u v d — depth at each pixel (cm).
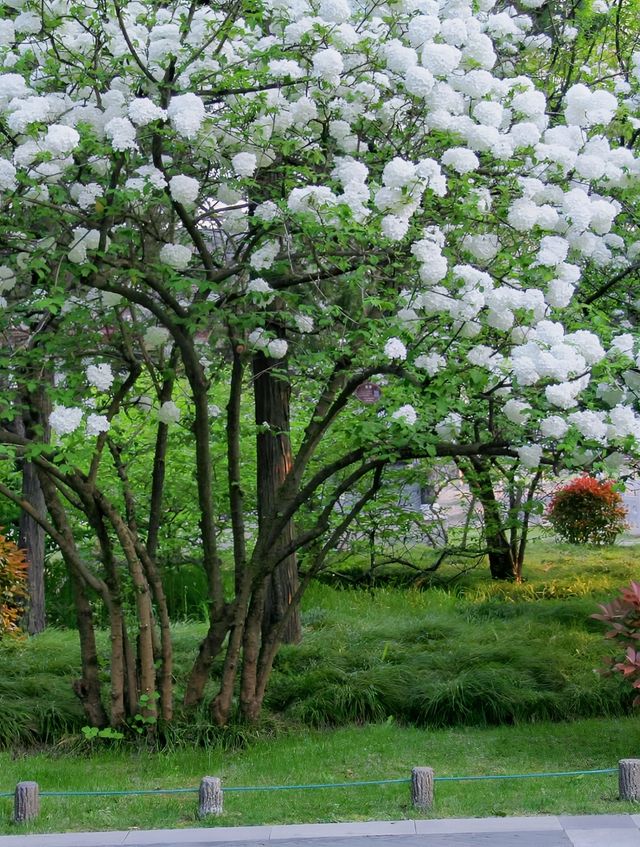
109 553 630
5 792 538
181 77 557
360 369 626
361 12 606
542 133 614
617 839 432
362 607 1016
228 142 568
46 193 538
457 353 543
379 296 595
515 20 710
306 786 520
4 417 537
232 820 488
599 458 529
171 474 1032
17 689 691
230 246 662
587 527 1302
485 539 1170
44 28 535
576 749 609
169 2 586
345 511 1158
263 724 658
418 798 496
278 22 573
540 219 545
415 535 1187
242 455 1052
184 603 1021
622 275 643
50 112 525
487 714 680
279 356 595
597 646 783
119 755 616
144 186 516
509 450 559
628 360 495
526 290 538
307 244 555
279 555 645
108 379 539
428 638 849
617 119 662
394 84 580
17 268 569
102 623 995
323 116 588
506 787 533
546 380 514
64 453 516
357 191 515
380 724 678
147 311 641
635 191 598
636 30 820
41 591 952
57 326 600
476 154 612
